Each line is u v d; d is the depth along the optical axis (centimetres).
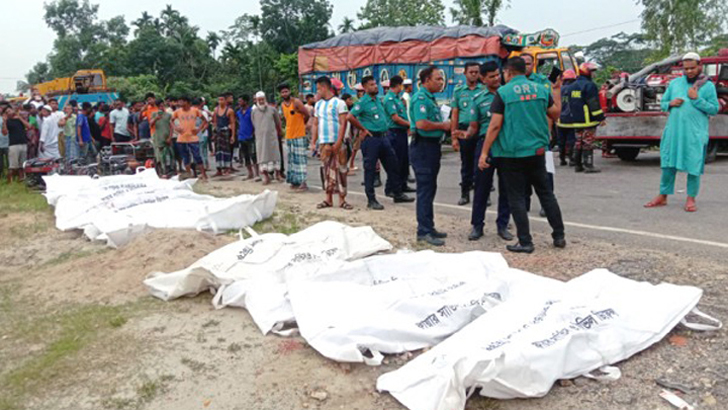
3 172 1302
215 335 395
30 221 806
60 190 863
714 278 460
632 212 720
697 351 345
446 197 887
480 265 457
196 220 662
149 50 7050
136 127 1419
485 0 2769
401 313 371
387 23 5319
